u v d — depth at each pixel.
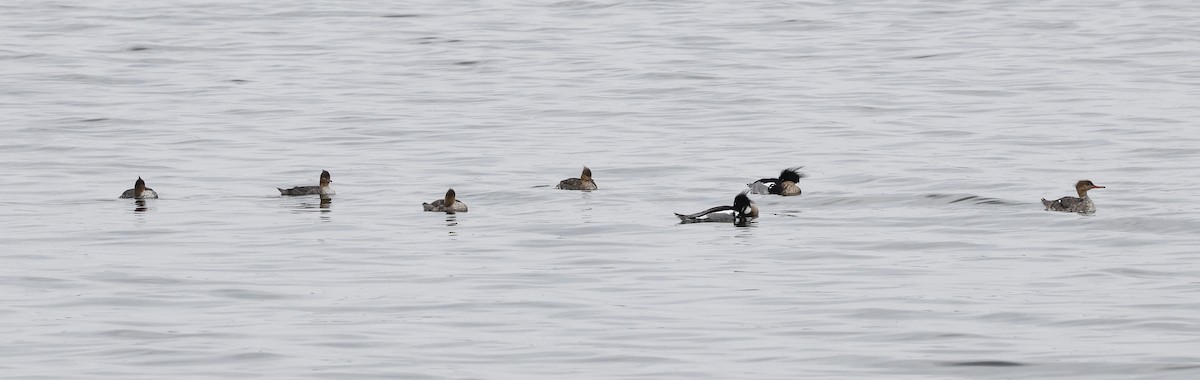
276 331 26.66
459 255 34.16
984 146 52.38
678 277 31.48
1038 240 35.75
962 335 26.25
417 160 50.53
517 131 57.19
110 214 40.00
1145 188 43.53
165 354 25.03
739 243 35.59
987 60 76.50
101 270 32.38
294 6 100.12
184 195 43.41
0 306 28.77
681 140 54.69
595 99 65.50
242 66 75.94
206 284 30.88
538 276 31.67
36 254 34.28
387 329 26.81
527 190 44.06
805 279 31.30
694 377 23.50
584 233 37.03
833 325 27.03
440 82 70.75
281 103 64.25
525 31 88.75
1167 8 95.88
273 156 51.34
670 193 43.66
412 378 23.48
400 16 95.62
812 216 39.59
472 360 24.59
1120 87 67.06
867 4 100.12
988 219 38.66
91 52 80.06
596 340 25.94
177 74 73.12
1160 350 24.97
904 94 65.88
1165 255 33.66
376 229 37.62
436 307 28.67
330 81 71.12
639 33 87.50
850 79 70.75
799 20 92.62
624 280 31.22
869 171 47.12
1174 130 55.12
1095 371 23.84
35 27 89.75
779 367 24.16
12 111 61.72
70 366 24.31
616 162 49.75
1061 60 76.00
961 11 96.62
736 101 64.44
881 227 37.78
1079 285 30.47
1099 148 51.53
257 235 36.81
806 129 57.03
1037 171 47.00
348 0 103.12
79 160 50.12
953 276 31.58
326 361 24.53
